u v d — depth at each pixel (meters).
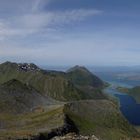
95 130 187.88
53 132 132.12
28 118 179.25
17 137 117.31
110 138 188.62
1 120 171.38
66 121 158.50
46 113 189.75
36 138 121.31
